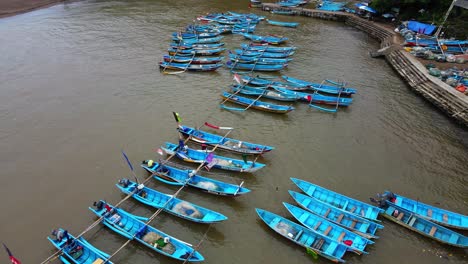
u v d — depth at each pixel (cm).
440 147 3609
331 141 3697
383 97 4606
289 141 3691
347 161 3391
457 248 2475
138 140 3653
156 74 5191
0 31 7019
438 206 2877
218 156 3303
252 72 5325
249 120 4069
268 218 2661
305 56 5978
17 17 8019
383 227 2550
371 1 8069
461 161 3406
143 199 2800
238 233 2611
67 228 2647
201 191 2955
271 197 2944
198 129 3862
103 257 2292
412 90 4747
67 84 4841
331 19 8275
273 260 2412
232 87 4728
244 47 6128
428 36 6009
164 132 3797
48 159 3381
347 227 2564
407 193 3009
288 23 7738
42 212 2786
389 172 3247
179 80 5025
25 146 3569
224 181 3130
